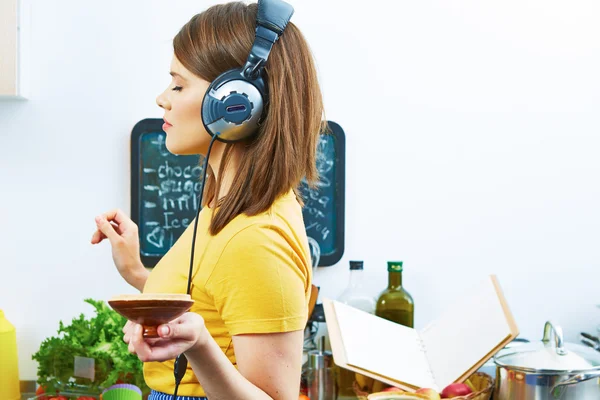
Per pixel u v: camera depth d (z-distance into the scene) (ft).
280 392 2.73
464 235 6.44
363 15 6.40
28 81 6.20
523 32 6.47
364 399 5.20
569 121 6.48
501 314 5.09
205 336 2.37
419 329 6.39
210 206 3.36
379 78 6.40
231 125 2.89
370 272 6.40
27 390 6.21
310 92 3.08
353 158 6.40
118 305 2.10
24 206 6.23
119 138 6.30
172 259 3.09
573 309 6.46
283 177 2.91
